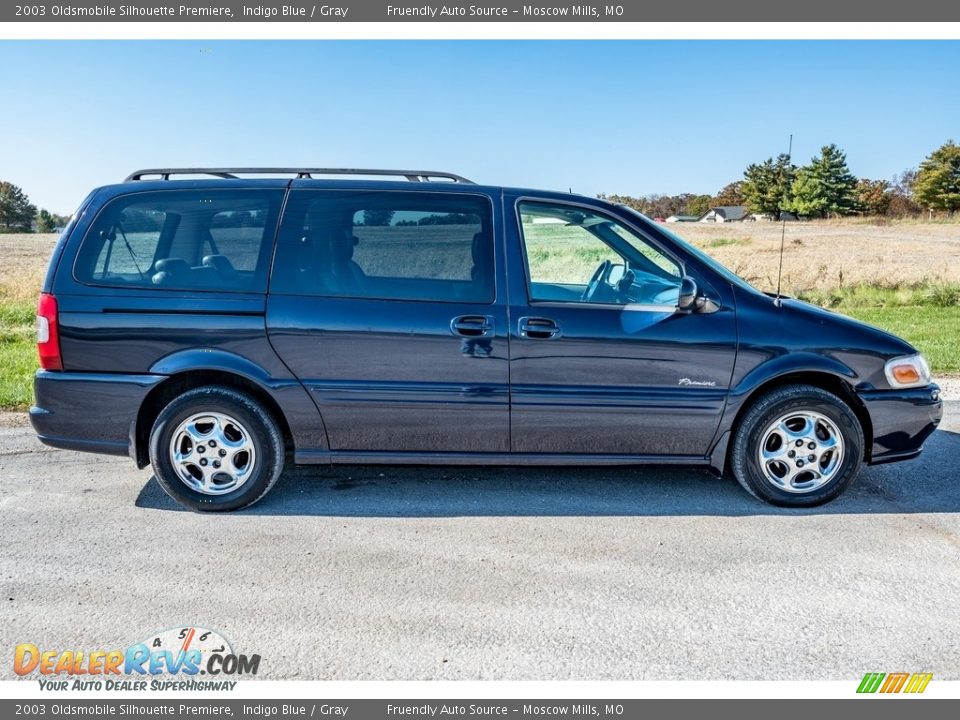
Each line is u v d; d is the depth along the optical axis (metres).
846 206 82.81
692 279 4.35
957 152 88.25
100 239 4.31
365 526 4.18
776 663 2.94
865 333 4.42
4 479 4.90
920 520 4.30
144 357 4.25
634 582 3.55
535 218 4.43
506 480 4.90
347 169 4.48
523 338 4.25
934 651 3.01
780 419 4.38
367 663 2.93
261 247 4.32
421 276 4.31
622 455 4.43
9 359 8.95
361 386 4.28
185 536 4.04
